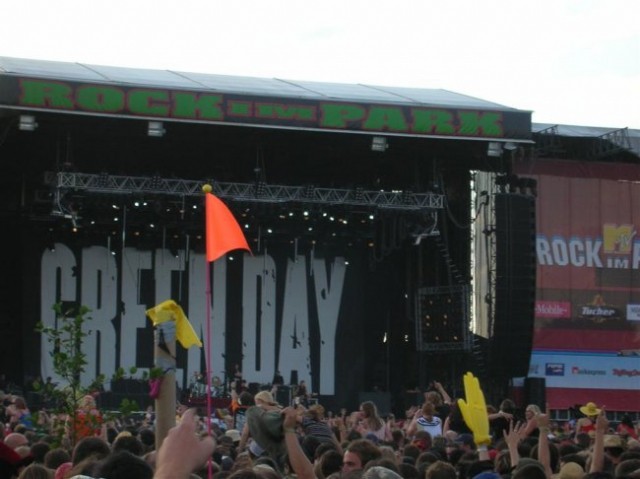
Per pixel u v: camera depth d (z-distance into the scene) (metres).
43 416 19.14
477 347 51.88
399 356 57.72
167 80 49.50
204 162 53.78
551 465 15.52
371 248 57.47
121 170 53.16
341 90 52.38
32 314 53.84
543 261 54.53
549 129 54.88
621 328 55.06
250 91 47.81
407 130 48.47
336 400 57.38
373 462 12.26
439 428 24.08
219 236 11.12
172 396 8.23
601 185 55.38
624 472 13.26
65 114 45.62
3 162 51.47
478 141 49.50
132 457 7.79
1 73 44.50
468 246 52.50
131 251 55.38
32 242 54.09
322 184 54.78
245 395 23.47
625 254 55.41
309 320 57.44
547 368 54.25
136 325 55.16
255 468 11.62
